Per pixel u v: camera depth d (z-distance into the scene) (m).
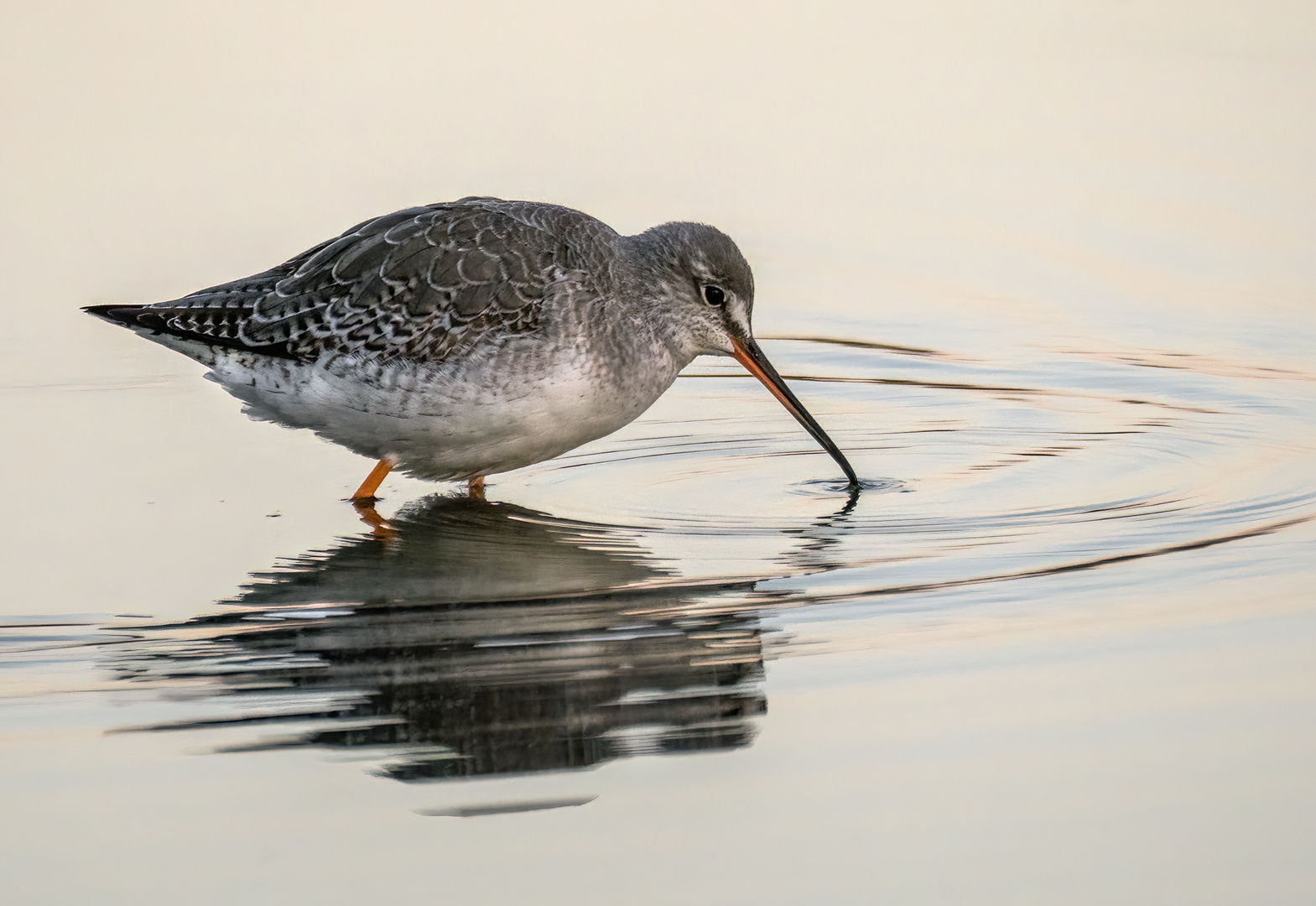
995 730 9.28
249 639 10.63
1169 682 9.81
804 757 9.07
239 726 9.41
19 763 8.94
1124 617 10.77
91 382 16.92
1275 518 12.66
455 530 12.95
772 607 11.07
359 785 8.77
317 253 13.95
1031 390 16.97
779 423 16.27
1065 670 9.99
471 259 13.19
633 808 8.58
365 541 12.70
